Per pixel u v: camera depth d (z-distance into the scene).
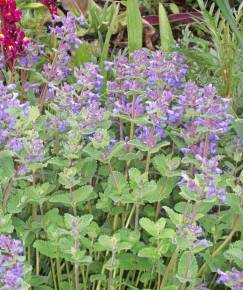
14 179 0.71
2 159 0.71
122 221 0.77
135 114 0.81
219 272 0.64
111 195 0.72
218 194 0.66
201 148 0.77
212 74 1.12
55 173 0.80
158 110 0.74
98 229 0.72
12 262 0.61
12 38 0.94
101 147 0.74
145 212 0.78
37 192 0.72
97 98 0.86
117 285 0.72
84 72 0.82
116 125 0.91
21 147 0.69
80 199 0.71
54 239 0.68
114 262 0.67
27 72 1.02
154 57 0.83
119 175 0.74
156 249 0.67
